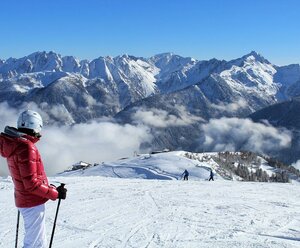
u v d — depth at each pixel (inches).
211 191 748.6
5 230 365.7
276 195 729.6
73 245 323.9
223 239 354.6
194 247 325.7
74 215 449.1
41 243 189.8
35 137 186.7
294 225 437.4
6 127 184.5
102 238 348.5
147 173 3363.7
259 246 330.6
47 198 189.0
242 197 676.7
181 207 533.3
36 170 182.7
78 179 898.7
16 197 188.1
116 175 3457.2
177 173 3248.0
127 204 543.5
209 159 5147.6
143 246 325.4
